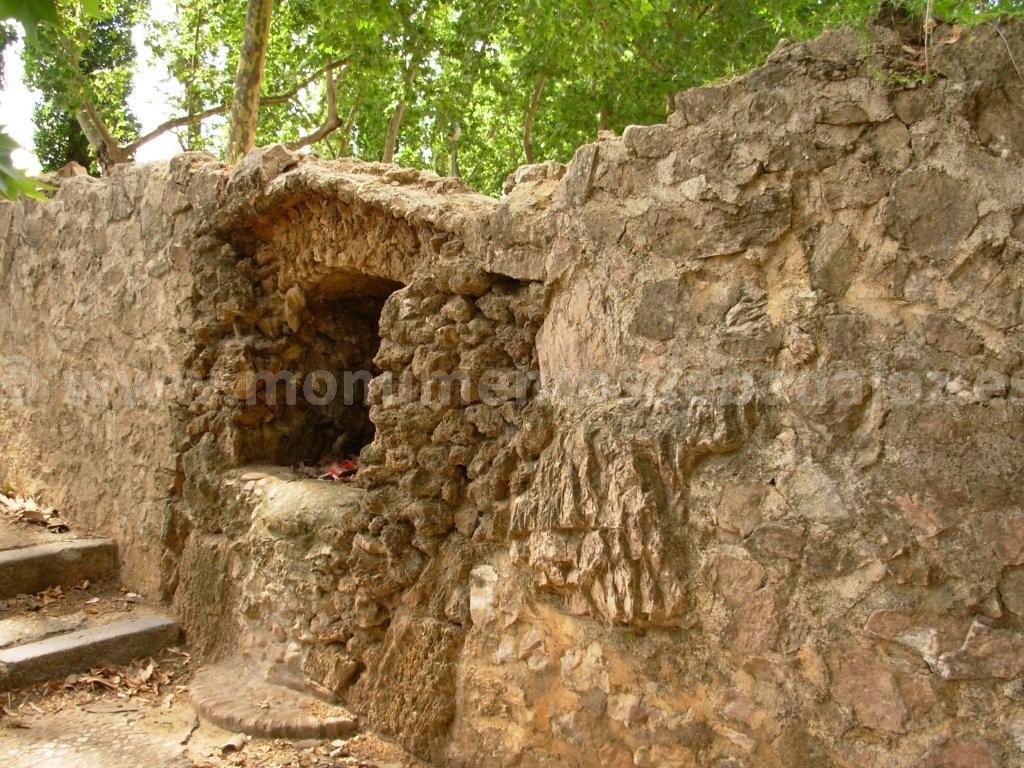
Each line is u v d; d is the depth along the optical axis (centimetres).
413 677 349
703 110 280
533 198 330
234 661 429
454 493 345
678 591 276
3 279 640
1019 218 231
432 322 352
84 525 548
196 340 473
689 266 283
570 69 1205
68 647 421
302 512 402
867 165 251
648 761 285
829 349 257
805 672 256
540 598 316
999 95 236
